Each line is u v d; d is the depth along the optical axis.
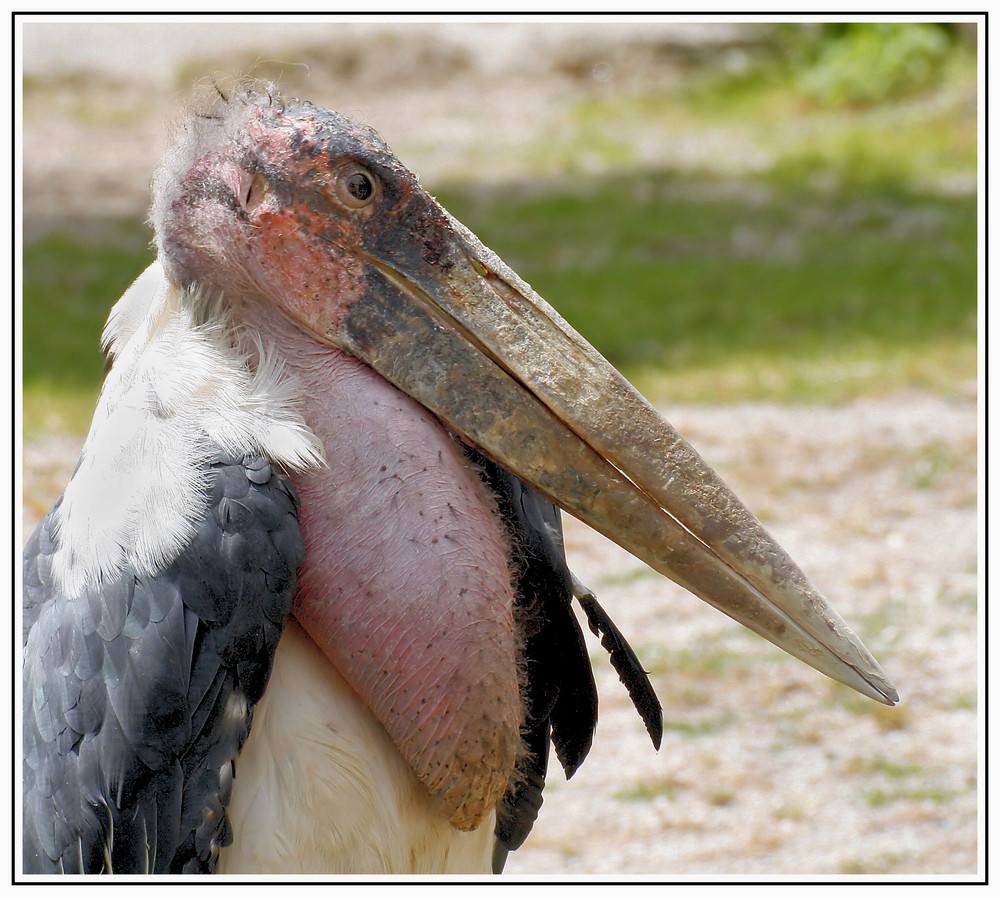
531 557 4.77
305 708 4.12
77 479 4.20
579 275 21.47
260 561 3.87
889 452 14.67
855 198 25.30
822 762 9.50
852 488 13.92
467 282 4.31
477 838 4.68
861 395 16.38
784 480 14.11
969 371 16.91
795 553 12.59
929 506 13.48
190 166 4.25
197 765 3.86
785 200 25.36
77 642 3.93
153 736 3.81
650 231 23.77
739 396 16.47
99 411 4.27
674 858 8.37
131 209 25.83
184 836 3.86
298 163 4.19
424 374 4.26
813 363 17.47
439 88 32.81
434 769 4.11
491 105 31.92
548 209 25.16
